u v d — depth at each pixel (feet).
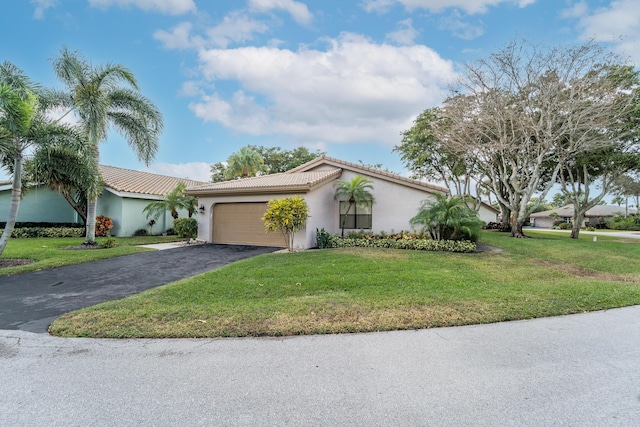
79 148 36.37
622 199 142.00
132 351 13.87
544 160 67.46
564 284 25.79
